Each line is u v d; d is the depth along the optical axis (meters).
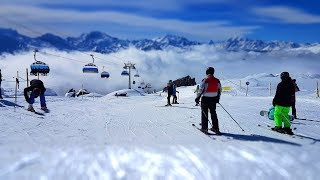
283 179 6.08
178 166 6.45
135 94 69.56
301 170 6.48
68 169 6.20
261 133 10.41
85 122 13.58
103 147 7.73
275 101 10.66
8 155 6.84
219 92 10.44
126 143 8.38
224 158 6.99
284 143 8.77
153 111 18.83
